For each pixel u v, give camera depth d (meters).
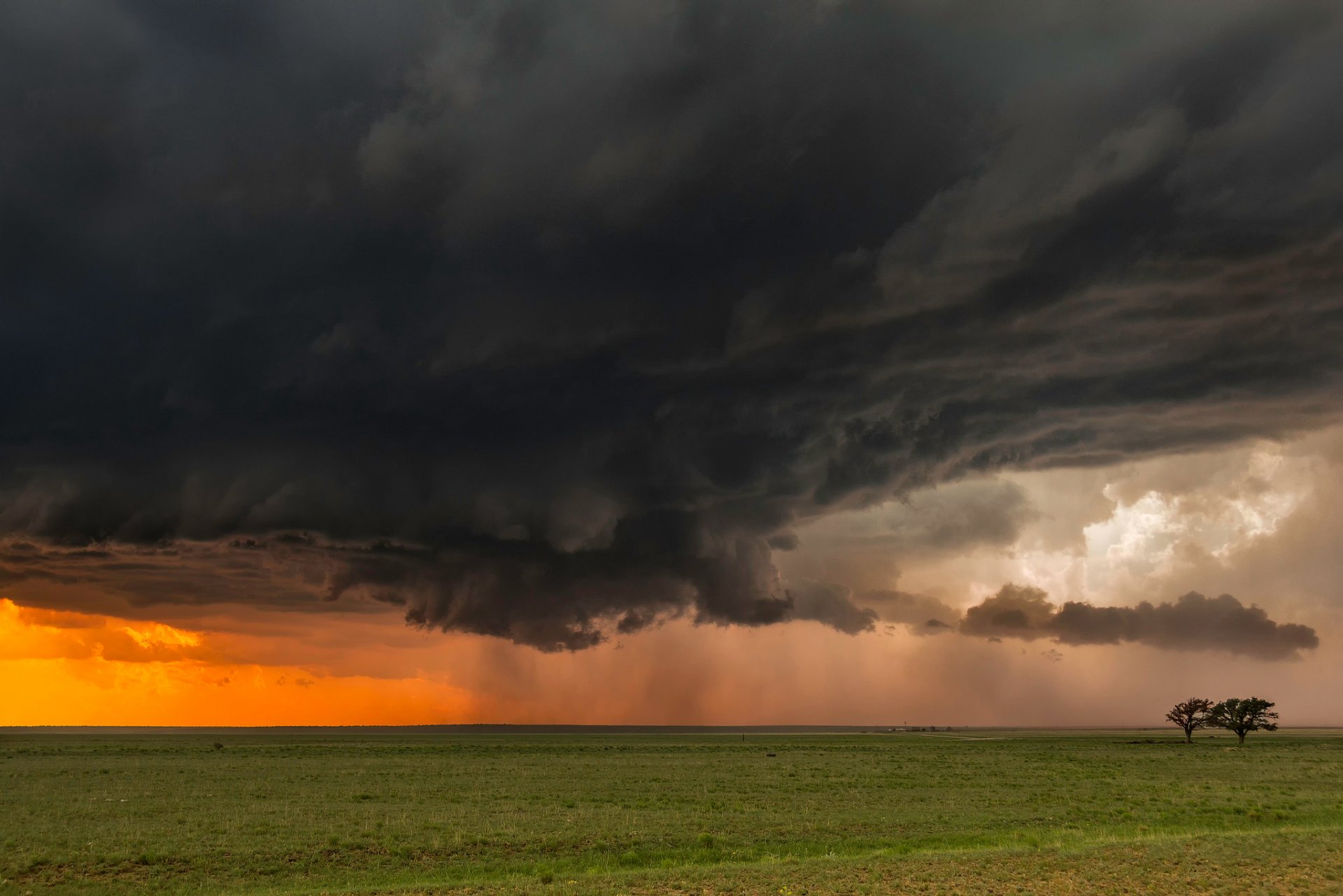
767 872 37.53
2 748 145.50
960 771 98.81
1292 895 32.50
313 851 47.03
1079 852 41.00
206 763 107.31
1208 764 110.06
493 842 49.34
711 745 183.50
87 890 39.38
